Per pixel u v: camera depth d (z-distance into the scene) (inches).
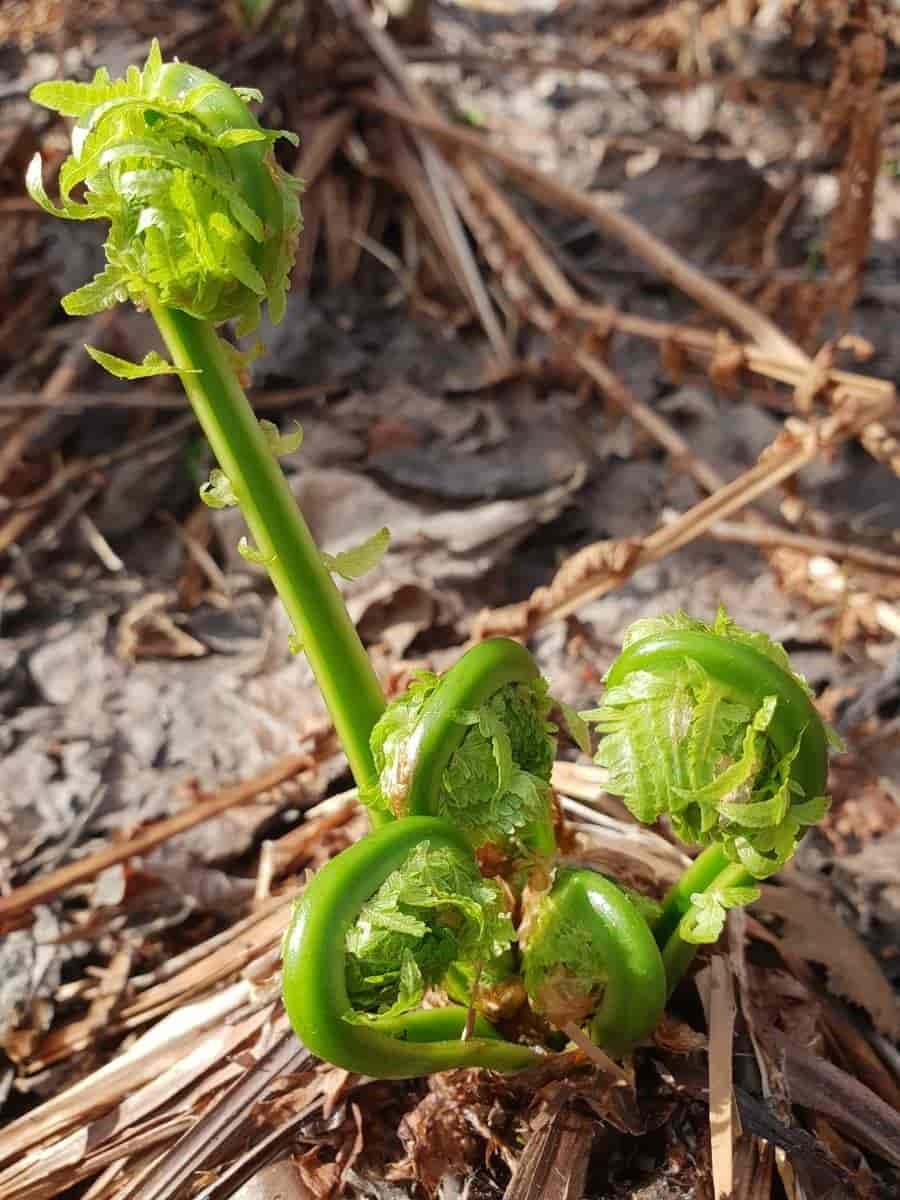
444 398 19.1
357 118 22.2
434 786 7.4
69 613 15.8
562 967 7.9
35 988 11.0
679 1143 8.9
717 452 18.3
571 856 10.4
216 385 7.6
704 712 7.2
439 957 7.1
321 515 16.9
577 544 17.0
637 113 26.3
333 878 6.8
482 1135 9.0
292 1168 9.1
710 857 8.3
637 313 21.1
